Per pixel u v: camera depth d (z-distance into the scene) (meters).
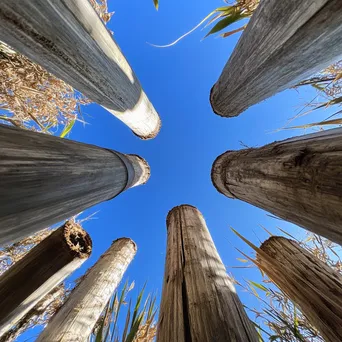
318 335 2.07
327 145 1.18
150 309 2.51
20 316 2.35
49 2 1.36
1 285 2.25
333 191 1.06
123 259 3.99
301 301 1.66
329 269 2.01
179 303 1.65
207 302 1.56
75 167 1.45
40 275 2.38
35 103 3.27
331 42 1.50
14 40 1.46
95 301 2.86
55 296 3.54
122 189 2.78
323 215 1.18
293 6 1.42
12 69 2.82
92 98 2.69
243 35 2.38
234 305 1.59
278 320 2.21
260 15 1.83
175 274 2.02
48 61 1.80
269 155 1.75
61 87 3.33
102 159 1.96
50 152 1.28
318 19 1.33
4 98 2.95
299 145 1.43
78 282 3.56
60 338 2.30
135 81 3.27
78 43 1.77
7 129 1.14
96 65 2.13
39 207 1.17
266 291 2.58
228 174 2.70
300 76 2.13
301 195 1.29
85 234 2.84
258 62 2.10
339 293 1.72
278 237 2.67
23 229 1.18
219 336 1.33
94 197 1.93
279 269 1.66
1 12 1.23
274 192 1.60
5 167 0.95
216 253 2.44
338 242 1.26
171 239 2.87
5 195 0.94
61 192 1.31
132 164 3.48
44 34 1.48
